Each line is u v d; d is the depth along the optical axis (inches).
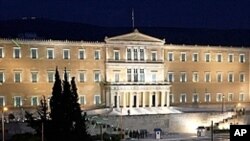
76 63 5433.1
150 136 4655.5
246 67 6545.3
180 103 6053.2
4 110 4180.6
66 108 2994.6
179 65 6043.3
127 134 4559.5
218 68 6328.7
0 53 5029.5
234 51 6441.9
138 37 5708.7
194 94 6156.5
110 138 4175.7
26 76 5172.2
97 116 4731.8
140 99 5649.6
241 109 5949.8
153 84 5703.7
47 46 5285.4
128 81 5644.7
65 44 5374.0
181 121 5147.6
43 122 3058.6
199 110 5959.6
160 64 5826.8
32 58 5201.8
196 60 6171.3
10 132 4082.2
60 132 2967.5
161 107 5733.3
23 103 5147.6
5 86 5044.3
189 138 4495.6
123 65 5615.2
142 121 4901.6
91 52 5511.8
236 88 6471.5
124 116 4798.2
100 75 5570.9
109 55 5580.7
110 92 5472.4
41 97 5246.1
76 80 5428.2
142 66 5713.6
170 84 5866.1
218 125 5172.2
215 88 6309.1
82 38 5718.5
